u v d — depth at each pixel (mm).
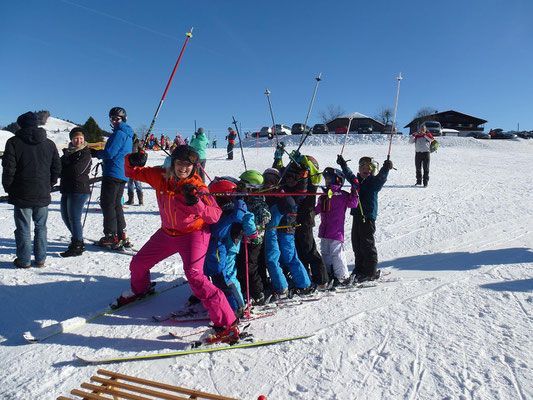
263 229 3770
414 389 2648
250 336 3352
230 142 18500
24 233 4750
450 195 10039
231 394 2650
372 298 4148
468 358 2971
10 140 4531
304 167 4145
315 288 4359
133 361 3018
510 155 22562
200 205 3014
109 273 4852
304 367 2928
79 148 5215
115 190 5598
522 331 3334
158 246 3525
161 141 27469
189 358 3061
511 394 2566
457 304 3906
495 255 5512
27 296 4125
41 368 2926
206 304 3248
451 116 48656
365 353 3086
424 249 6027
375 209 4715
